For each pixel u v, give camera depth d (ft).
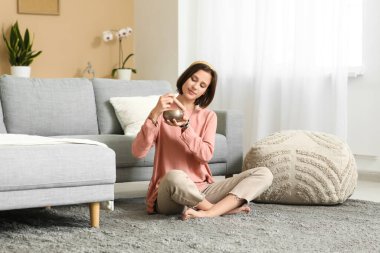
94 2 19.65
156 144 9.94
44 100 12.52
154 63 19.61
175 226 8.66
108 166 8.52
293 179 11.01
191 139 9.41
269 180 9.75
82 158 8.32
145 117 12.87
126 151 11.34
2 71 18.26
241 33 17.38
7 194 7.89
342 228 8.74
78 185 8.34
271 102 16.60
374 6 14.85
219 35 17.81
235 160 12.77
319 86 15.51
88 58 19.62
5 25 18.24
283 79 16.22
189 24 18.67
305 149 11.16
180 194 9.05
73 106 12.77
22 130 12.23
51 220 9.27
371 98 14.96
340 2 14.94
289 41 16.15
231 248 7.33
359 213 10.14
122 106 13.01
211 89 9.96
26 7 18.45
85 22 19.52
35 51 18.66
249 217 9.43
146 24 19.89
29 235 8.11
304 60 15.70
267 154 11.27
